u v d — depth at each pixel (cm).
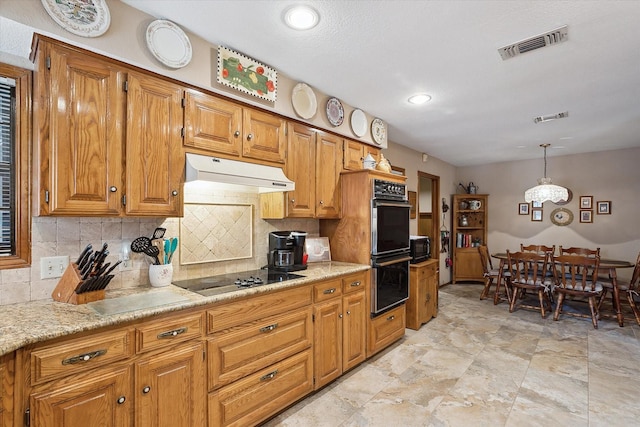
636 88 265
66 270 161
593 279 378
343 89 271
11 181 162
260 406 192
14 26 134
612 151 507
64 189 147
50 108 144
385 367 273
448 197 621
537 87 264
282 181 229
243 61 211
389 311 311
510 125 370
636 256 488
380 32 187
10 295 156
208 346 169
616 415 205
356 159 323
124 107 165
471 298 507
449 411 210
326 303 239
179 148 185
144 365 146
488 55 213
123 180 165
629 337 342
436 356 294
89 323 130
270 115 238
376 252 285
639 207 487
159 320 151
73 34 146
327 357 239
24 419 115
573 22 176
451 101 296
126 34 162
